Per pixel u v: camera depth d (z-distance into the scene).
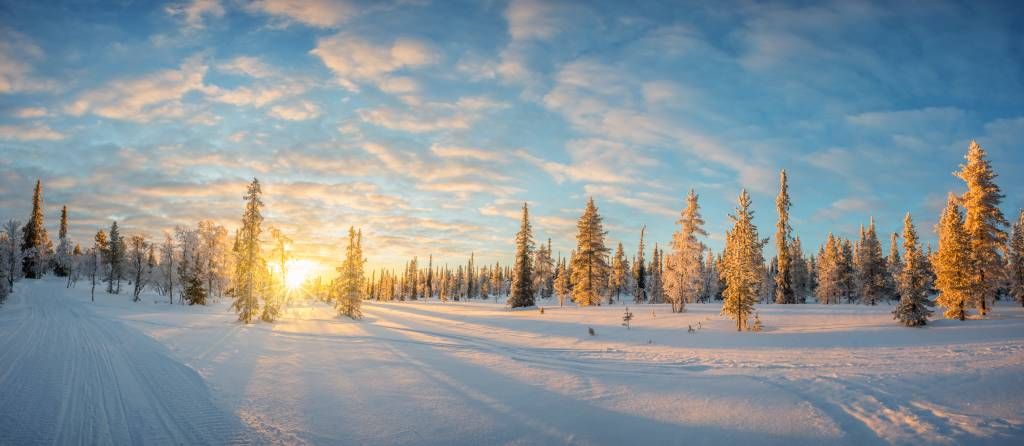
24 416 10.34
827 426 10.12
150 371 15.74
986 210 32.75
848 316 31.41
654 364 18.67
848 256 71.12
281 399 12.29
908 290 26.70
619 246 85.38
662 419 10.80
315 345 23.97
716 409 11.60
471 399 12.60
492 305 78.31
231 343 24.16
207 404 11.62
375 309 68.19
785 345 23.03
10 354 18.98
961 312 28.73
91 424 9.88
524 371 16.98
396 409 11.48
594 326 34.19
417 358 19.84
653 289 73.81
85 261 110.75
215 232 76.44
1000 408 10.89
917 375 14.23
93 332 28.19
